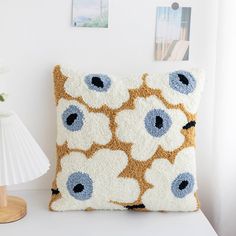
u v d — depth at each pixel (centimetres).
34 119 138
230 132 128
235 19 122
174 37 135
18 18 130
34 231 112
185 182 123
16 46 132
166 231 115
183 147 123
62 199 124
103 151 122
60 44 133
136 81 124
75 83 124
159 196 123
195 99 125
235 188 132
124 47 135
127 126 122
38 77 135
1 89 134
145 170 122
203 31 136
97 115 122
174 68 138
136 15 133
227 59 124
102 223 118
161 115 122
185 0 133
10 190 140
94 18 132
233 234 135
